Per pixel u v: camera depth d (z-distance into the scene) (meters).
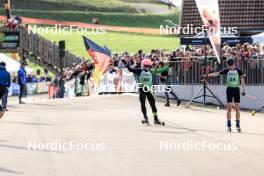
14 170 12.78
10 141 16.98
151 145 16.44
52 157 14.41
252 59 28.94
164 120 22.94
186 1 50.41
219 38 27.03
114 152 15.21
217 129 20.27
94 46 33.12
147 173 12.56
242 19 48.72
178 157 14.54
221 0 49.81
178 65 30.33
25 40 48.56
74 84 41.53
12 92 49.62
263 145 16.61
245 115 26.02
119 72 35.81
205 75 28.36
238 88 19.73
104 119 23.14
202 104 29.69
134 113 25.69
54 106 29.45
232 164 13.65
